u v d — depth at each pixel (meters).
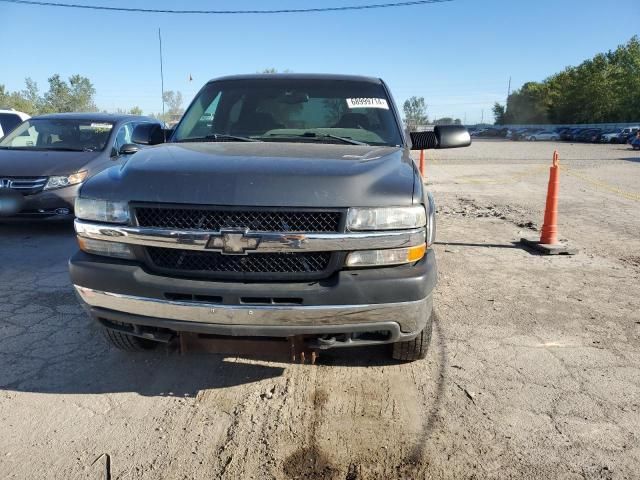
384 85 4.57
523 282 5.42
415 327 2.91
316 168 2.91
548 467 2.64
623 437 2.88
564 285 5.34
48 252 6.32
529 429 2.94
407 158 3.47
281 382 3.40
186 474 2.56
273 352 2.97
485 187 13.41
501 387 3.36
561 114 82.25
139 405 3.13
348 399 3.21
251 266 2.78
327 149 3.45
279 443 2.80
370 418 3.03
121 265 2.89
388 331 2.89
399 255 2.82
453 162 22.14
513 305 4.76
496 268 5.91
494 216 9.27
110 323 3.07
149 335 2.98
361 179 2.85
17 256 6.14
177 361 3.64
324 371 3.53
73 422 2.96
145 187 2.86
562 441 2.84
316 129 4.14
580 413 3.09
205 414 3.06
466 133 4.30
